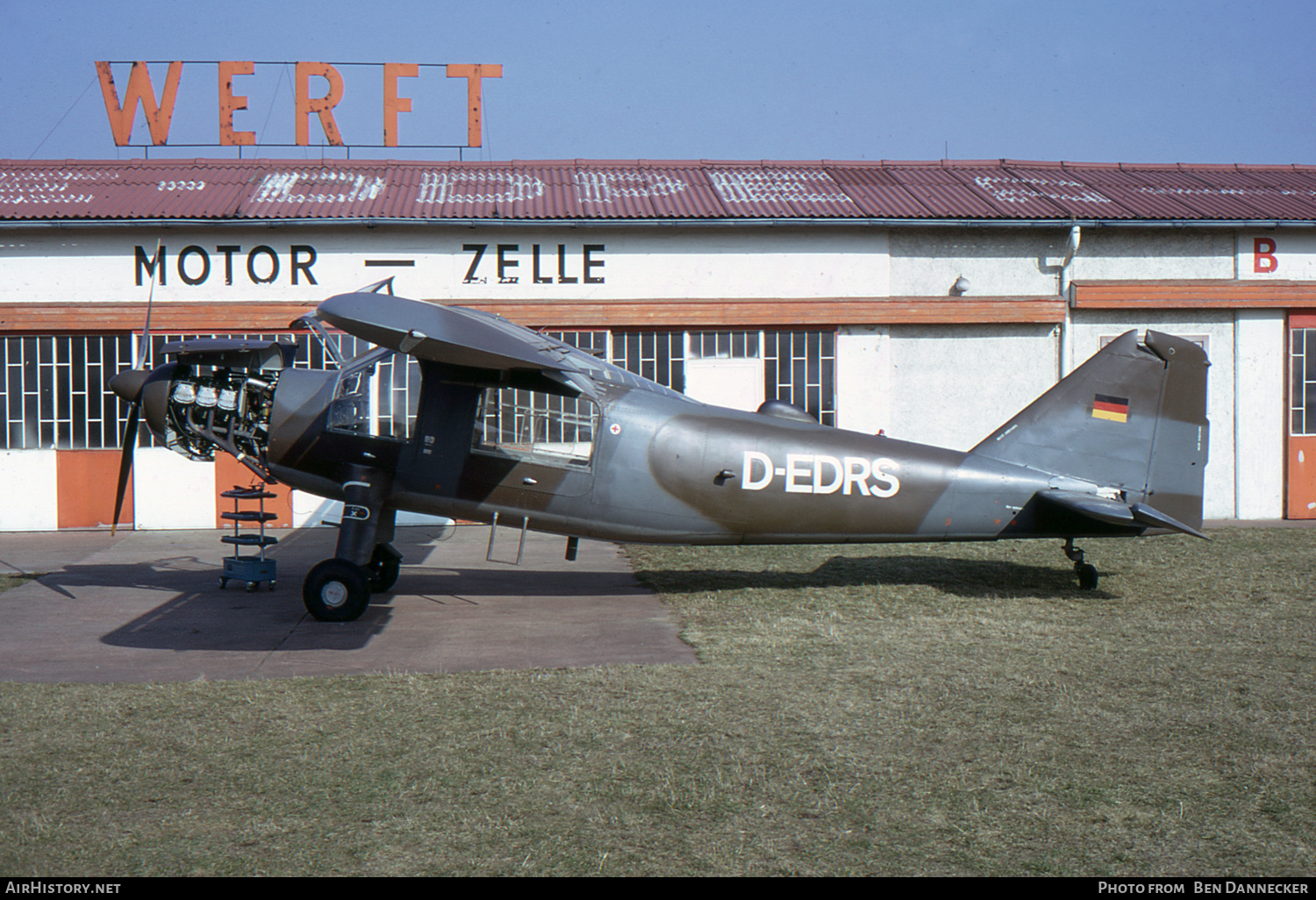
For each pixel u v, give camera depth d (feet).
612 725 16.17
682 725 16.17
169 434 27.68
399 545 37.73
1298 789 13.52
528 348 23.17
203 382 26.71
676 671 19.47
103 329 41.01
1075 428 27.35
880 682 18.62
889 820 12.64
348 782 13.83
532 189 45.96
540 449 25.99
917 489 26.68
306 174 47.34
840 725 16.21
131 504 41.81
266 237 41.47
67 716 16.62
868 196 45.93
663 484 26.02
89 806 13.02
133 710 16.97
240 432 26.94
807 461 26.37
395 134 50.60
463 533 40.78
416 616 25.04
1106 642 21.70
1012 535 27.14
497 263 42.37
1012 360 44.45
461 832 12.29
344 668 19.83
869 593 27.63
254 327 41.29
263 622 24.32
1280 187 49.11
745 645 21.67
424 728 16.05
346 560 24.52
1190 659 20.17
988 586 28.53
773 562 32.96
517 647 21.63
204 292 41.42
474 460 25.84
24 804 13.10
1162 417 27.35
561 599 27.20
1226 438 45.11
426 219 40.91
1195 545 35.65
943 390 44.39
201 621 24.43
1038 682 18.57
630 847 11.88
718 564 32.86
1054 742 15.38
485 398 25.85
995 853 11.77
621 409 26.11
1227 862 11.51
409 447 25.81
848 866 11.44
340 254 41.73
